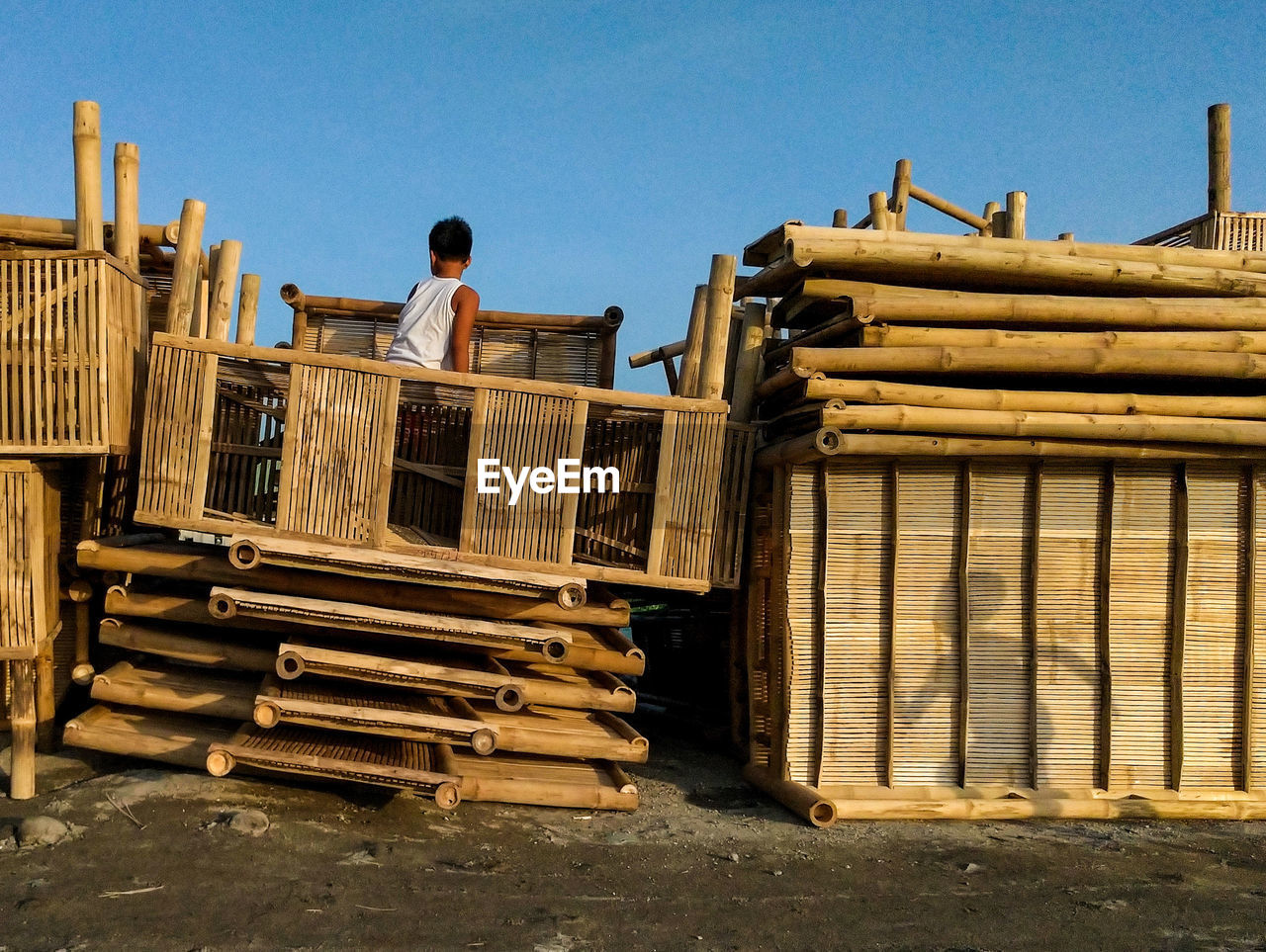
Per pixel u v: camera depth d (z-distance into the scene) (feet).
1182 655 17.72
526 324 21.08
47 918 11.58
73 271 15.98
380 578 16.08
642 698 24.47
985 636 17.65
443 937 11.73
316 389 16.71
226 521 16.83
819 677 17.53
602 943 11.87
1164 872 14.92
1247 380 17.92
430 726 15.40
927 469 17.61
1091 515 17.79
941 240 17.65
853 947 12.10
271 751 14.98
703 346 18.81
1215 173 24.58
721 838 15.78
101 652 19.75
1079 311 17.58
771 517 18.29
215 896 12.37
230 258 19.80
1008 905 13.53
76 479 18.31
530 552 17.17
